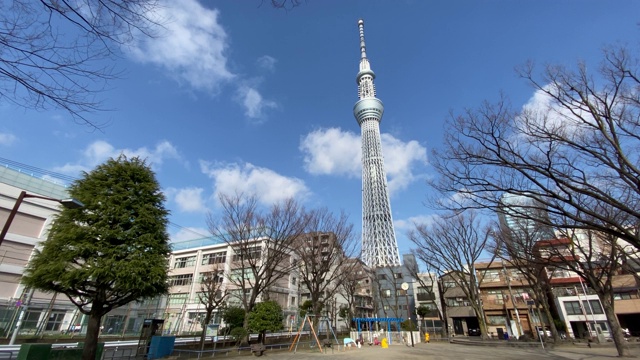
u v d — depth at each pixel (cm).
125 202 1186
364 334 2586
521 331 3100
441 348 2052
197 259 4247
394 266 5488
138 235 1184
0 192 2758
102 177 1227
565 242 1900
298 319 3847
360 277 3731
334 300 4228
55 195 3142
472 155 930
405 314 4925
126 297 1174
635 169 752
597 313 3050
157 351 1430
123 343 1747
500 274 3897
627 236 791
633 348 1908
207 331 1734
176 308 3962
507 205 918
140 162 1346
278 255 2161
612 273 1609
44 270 1034
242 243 2111
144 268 1119
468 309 3959
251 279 3450
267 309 2000
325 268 2331
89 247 1070
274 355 1642
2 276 2598
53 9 305
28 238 2828
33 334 2162
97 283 1091
